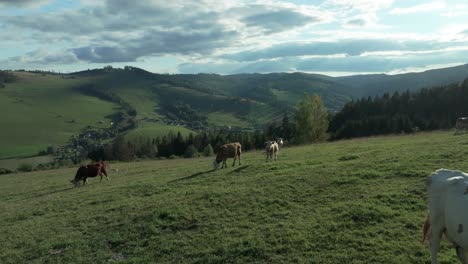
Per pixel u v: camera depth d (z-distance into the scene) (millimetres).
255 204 19281
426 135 48219
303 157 34500
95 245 17094
